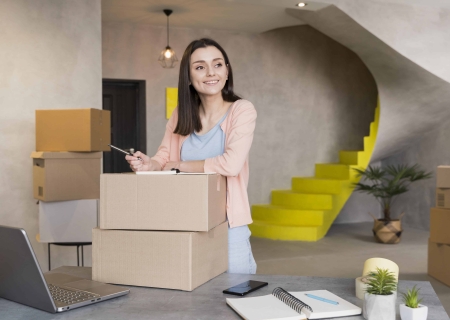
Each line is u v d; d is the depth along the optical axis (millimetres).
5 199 3779
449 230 4133
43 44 3936
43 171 3146
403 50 5438
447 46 5574
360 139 7781
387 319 1208
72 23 4082
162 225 1523
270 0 4965
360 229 7176
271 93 7203
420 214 7211
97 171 3322
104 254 1581
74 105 4105
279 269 4750
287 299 1341
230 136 1809
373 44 5555
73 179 3230
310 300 1363
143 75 6434
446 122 6617
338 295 1453
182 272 1492
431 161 6918
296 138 7395
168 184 1513
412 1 5344
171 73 6570
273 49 7180
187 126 1892
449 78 5605
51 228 3236
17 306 1378
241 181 1842
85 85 4160
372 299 1222
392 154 7605
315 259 5203
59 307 1313
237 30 6859
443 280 4215
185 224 1507
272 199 7250
